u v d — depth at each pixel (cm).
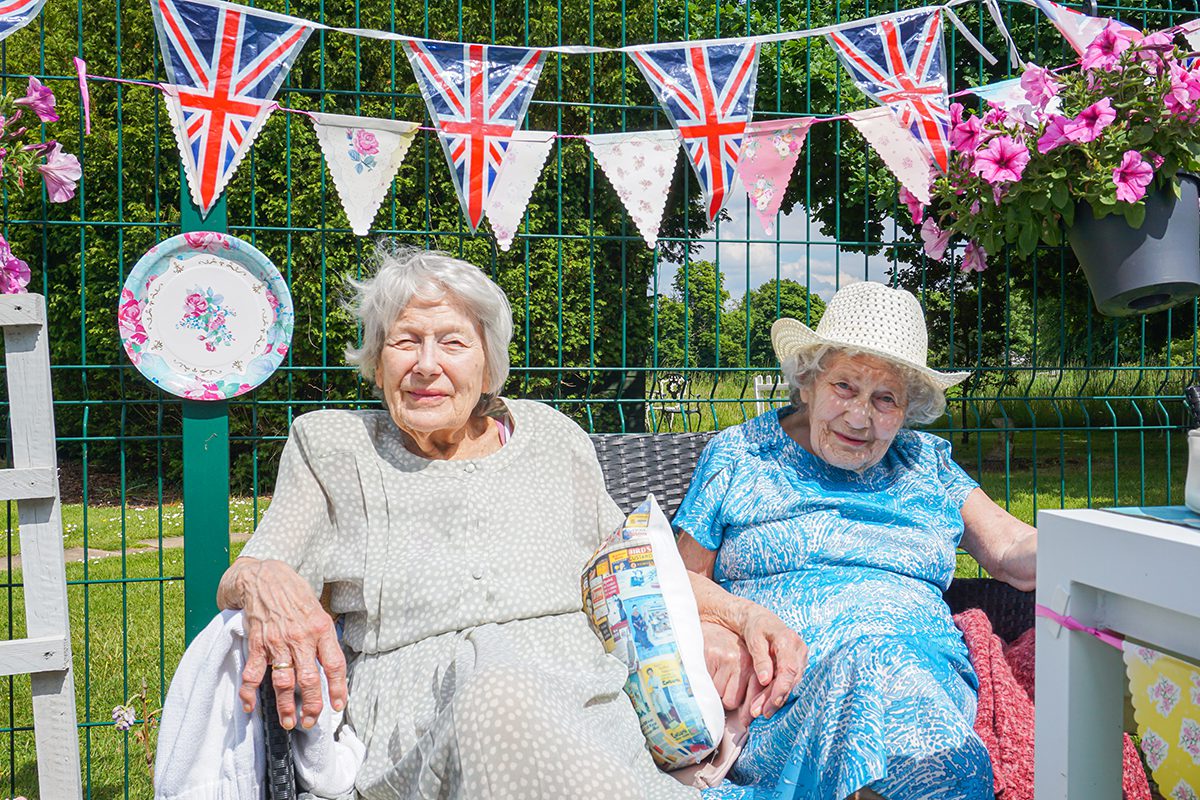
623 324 304
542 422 247
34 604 230
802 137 302
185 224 278
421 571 216
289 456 229
